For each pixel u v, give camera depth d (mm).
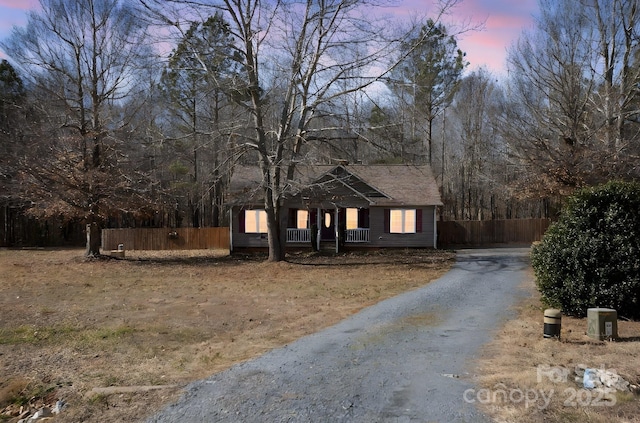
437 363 7328
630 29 26703
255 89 21719
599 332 8453
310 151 24375
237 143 23625
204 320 11250
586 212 10570
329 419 5359
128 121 25953
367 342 8820
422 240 30375
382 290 15406
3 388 6680
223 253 31031
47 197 23766
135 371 7402
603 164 23016
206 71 20609
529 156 25219
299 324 10648
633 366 6668
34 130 24594
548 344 8156
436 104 37688
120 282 18172
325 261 25000
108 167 24688
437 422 5168
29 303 13586
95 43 25109
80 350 8688
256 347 8750
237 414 5598
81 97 24938
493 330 9586
